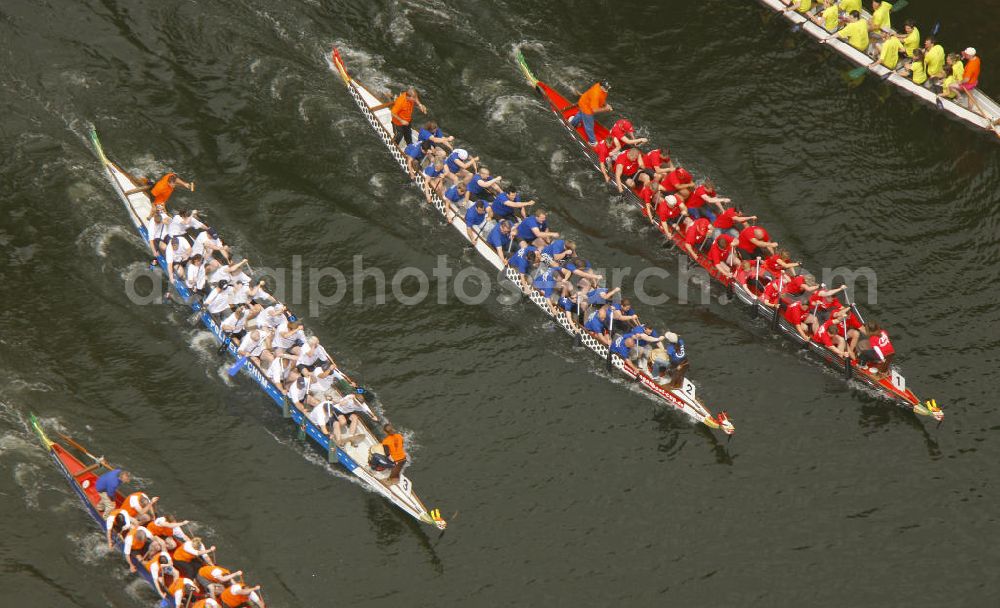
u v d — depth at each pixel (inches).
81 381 3024.1
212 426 2952.8
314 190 3543.3
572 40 4062.5
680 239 3398.1
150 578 2586.1
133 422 2945.4
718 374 3105.3
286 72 3853.3
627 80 3944.4
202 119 3710.6
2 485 2780.5
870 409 3011.8
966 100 3806.6
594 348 3134.8
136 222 3388.3
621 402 3034.0
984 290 3292.3
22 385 2992.1
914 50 3863.2
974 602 2608.3
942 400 3016.7
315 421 2861.7
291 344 3004.4
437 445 2918.3
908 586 2645.2
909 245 3427.7
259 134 3686.0
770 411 3011.8
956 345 3147.1
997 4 4247.0
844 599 2623.0
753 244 3235.7
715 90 3909.9
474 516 2775.6
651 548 2719.0
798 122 3804.1
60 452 2819.9
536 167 3659.0
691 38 4074.8
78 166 3523.6
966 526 2753.4
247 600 2524.6
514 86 3892.7
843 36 3996.1
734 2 4195.4
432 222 3491.6
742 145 3730.3
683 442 2938.0
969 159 3688.5
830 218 3511.3
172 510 2765.7
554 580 2655.0
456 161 3430.1
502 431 2955.2
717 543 2728.8
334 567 2677.2
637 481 2851.9
